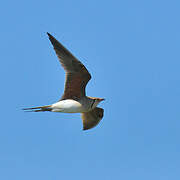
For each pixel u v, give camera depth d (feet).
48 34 51.88
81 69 54.44
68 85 56.44
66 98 57.57
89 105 58.49
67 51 52.75
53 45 52.11
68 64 54.08
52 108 56.49
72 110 57.21
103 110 64.85
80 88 57.11
